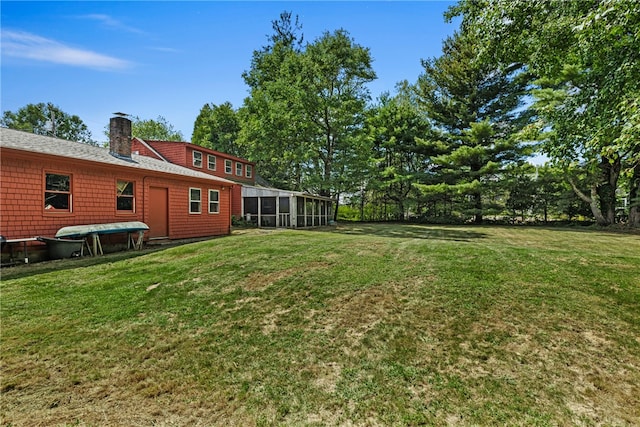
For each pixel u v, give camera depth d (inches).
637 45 171.9
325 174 920.3
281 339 131.4
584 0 182.4
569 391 95.8
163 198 437.1
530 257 233.5
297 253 265.7
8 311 162.4
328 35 815.1
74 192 330.0
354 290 177.6
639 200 683.4
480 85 908.6
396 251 269.9
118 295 183.8
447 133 962.7
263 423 86.3
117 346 128.6
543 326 132.6
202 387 102.2
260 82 1020.5
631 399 91.9
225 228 548.4
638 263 213.6
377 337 130.0
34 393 99.8
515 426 82.5
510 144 822.5
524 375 103.7
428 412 88.5
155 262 261.1
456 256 242.2
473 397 94.0
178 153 741.3
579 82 244.1
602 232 634.2
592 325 132.2
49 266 260.1
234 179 877.8
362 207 1139.9
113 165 358.9
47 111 1360.7
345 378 105.1
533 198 902.4
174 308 163.9
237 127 1264.8
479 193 912.9
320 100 808.9
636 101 151.2
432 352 118.3
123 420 88.0
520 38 223.3
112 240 353.1
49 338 135.0
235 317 152.2
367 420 86.4
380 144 1063.6
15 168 284.8
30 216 293.9
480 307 150.4
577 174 705.6
